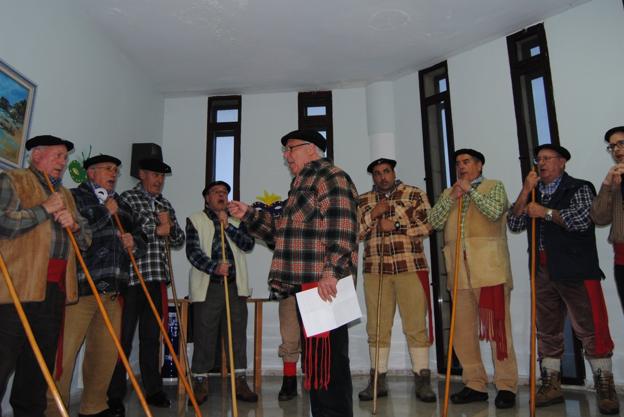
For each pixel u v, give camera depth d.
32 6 2.74
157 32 3.56
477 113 3.74
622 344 2.91
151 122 4.34
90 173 2.59
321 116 4.45
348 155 4.34
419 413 2.56
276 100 4.52
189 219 3.19
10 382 2.49
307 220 1.67
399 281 3.00
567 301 2.60
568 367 3.13
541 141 3.47
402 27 3.54
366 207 3.20
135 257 2.68
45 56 2.85
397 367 3.85
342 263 1.57
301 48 3.80
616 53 3.10
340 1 3.23
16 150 2.56
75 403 2.84
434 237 3.84
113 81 3.68
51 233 1.94
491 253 2.69
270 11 3.33
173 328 3.65
